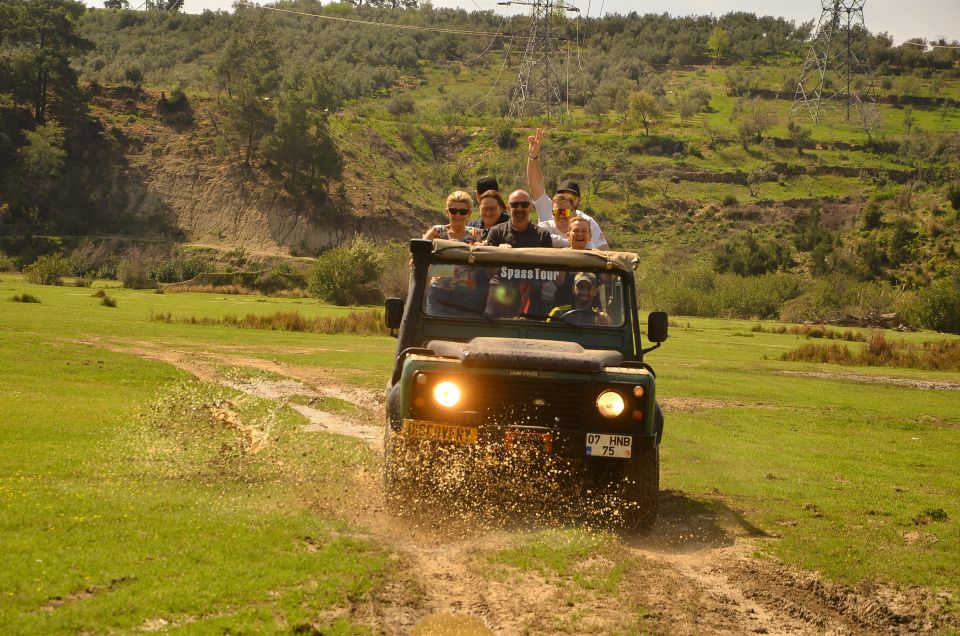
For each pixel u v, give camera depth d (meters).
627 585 7.38
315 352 33.97
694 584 7.70
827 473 14.27
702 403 24.78
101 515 8.12
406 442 9.07
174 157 165.12
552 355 8.94
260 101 183.88
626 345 10.11
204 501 9.05
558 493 9.54
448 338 10.03
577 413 8.96
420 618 6.41
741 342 62.41
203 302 74.62
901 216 174.62
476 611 6.64
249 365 27.03
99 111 173.12
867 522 10.60
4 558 6.68
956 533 10.05
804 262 161.88
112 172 159.00
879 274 155.12
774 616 7.17
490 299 10.23
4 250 135.25
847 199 191.00
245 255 144.75
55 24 173.88
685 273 136.62
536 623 6.41
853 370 42.72
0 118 156.88
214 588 6.42
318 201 163.50
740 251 164.25
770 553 8.93
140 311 55.75
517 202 10.77
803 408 25.19
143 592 6.23
